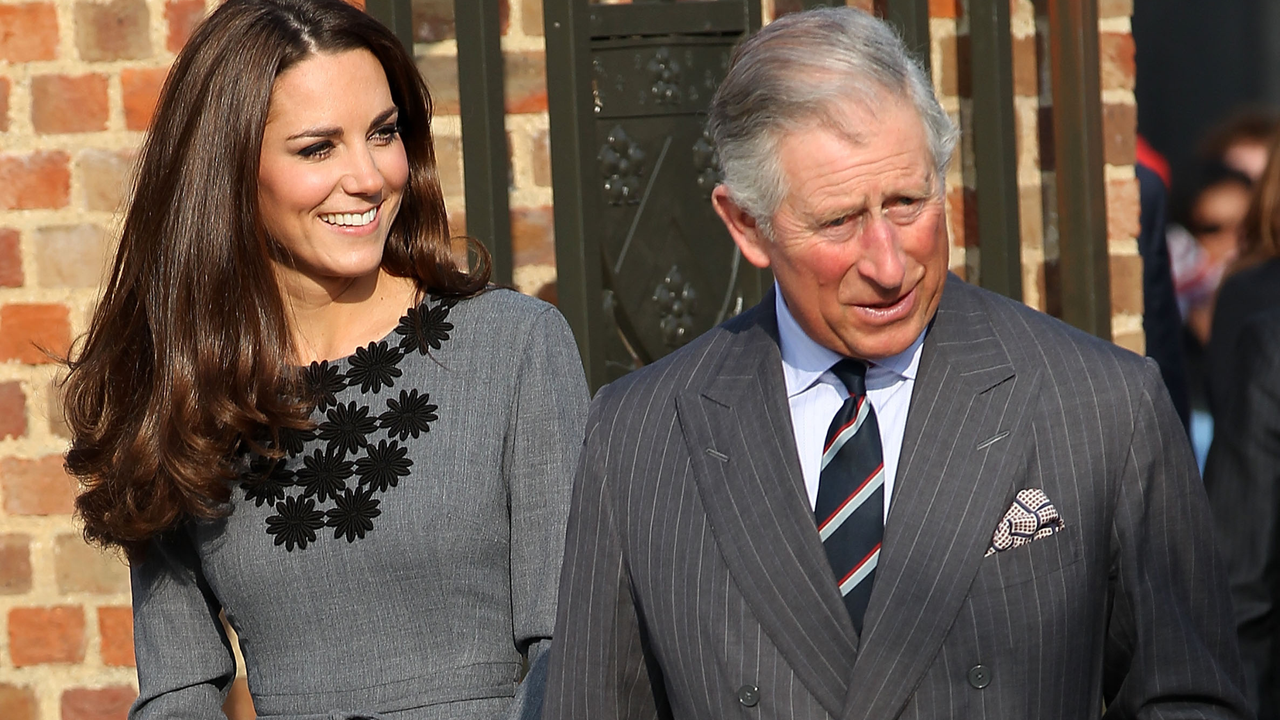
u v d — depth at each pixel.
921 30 10.12
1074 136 10.16
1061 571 5.53
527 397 7.46
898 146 5.35
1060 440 5.62
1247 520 9.51
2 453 10.34
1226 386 9.89
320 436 7.50
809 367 6.10
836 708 5.65
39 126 10.21
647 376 6.50
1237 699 5.60
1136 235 10.88
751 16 10.46
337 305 7.78
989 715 5.51
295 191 7.26
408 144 7.89
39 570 10.41
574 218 10.12
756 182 5.54
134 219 7.65
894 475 5.91
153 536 7.66
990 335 5.93
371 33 7.48
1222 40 29.03
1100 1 10.75
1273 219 13.09
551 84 10.05
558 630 6.41
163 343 7.46
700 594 5.91
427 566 7.27
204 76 7.36
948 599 5.54
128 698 10.45
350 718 7.21
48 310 10.30
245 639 7.58
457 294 7.82
